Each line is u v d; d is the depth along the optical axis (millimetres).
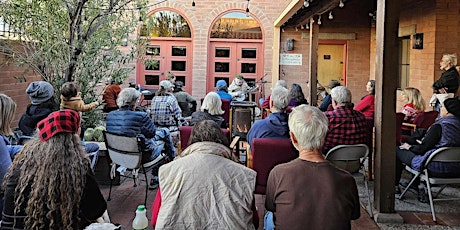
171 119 5762
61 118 2039
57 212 1929
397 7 3617
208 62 11102
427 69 6789
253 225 2141
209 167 2049
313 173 2111
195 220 1991
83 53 5641
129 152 3930
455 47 6480
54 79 5371
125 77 6590
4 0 5102
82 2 4941
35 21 5215
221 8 10938
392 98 3656
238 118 5262
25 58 5484
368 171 4855
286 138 3521
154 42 11094
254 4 10883
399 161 4320
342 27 10305
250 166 3787
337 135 3766
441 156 3670
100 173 4676
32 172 1953
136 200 4180
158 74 11117
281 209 2105
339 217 2033
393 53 3639
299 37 10648
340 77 10586
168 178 2043
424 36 6918
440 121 3771
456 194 4441
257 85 10750
